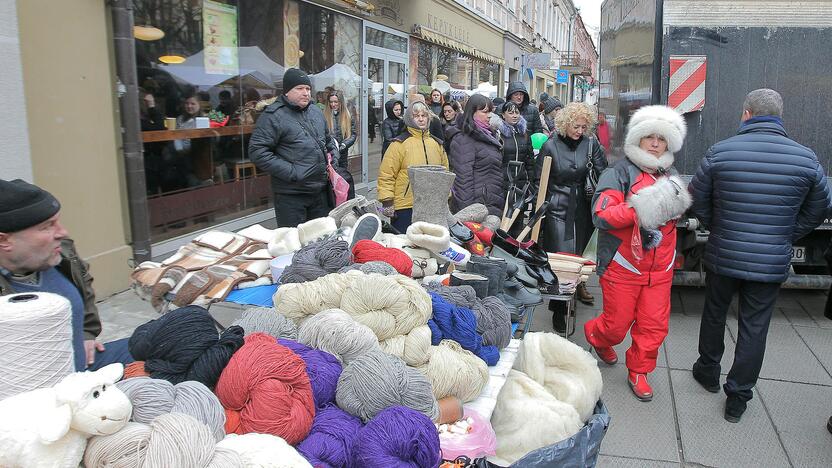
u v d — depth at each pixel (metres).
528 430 2.42
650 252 3.49
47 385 1.54
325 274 2.84
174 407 1.61
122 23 5.02
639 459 3.13
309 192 4.95
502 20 23.16
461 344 2.52
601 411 2.76
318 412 1.92
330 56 9.26
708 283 3.69
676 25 5.06
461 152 5.07
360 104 10.44
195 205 6.38
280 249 3.46
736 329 4.92
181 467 1.38
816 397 3.79
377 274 2.44
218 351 1.87
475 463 2.04
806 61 4.96
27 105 4.35
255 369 1.78
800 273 5.43
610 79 8.53
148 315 4.73
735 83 5.07
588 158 4.81
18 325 1.50
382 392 1.93
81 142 4.82
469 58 18.31
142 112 5.64
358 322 2.25
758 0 4.94
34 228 1.84
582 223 4.94
